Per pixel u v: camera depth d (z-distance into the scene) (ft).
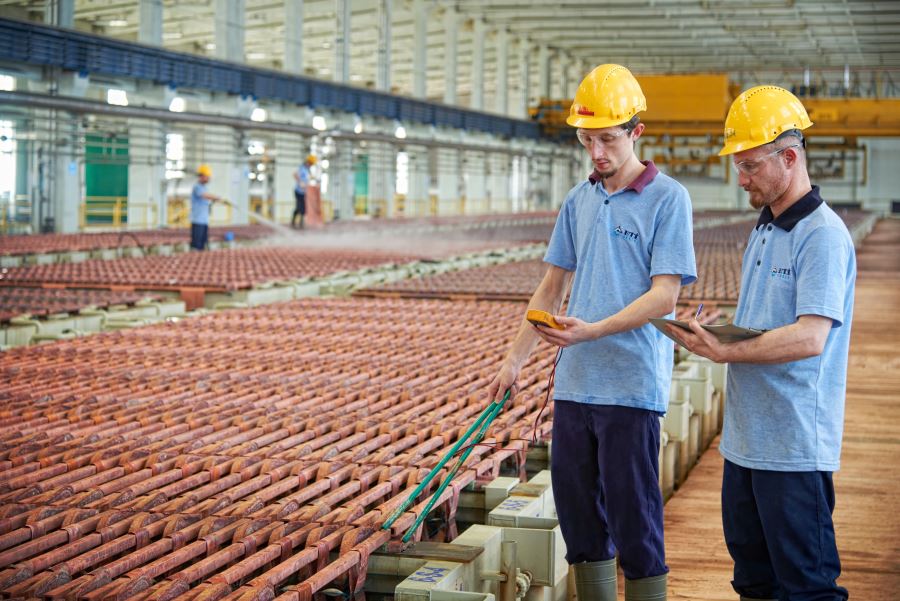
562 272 10.43
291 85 70.79
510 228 83.87
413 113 88.22
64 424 15.38
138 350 22.63
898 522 14.80
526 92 122.11
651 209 9.43
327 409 16.69
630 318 9.09
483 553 10.71
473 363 21.71
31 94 47.39
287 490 12.23
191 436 14.70
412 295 36.09
